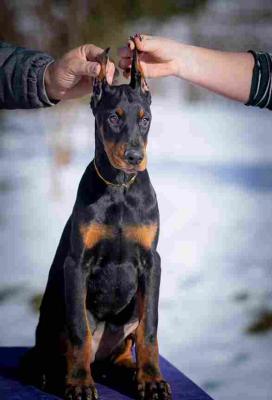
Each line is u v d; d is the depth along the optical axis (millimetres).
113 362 3834
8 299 7730
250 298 7773
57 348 3650
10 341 6512
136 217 3453
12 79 3592
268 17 17891
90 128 15875
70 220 3658
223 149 15781
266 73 3500
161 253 9195
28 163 13891
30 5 12633
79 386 3273
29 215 10984
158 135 16672
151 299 3457
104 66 3373
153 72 3457
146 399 3273
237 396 5613
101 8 12648
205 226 10438
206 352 6465
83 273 3461
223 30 17750
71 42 12633
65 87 3510
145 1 15000
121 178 3422
